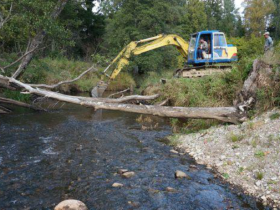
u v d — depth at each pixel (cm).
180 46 1325
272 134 520
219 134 624
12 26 1088
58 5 1204
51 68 1688
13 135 686
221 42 1223
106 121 920
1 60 1242
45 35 1203
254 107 670
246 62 831
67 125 832
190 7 4378
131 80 2153
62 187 411
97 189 407
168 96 1020
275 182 396
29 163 502
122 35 2342
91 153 574
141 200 376
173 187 417
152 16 2325
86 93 1689
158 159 544
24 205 355
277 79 631
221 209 354
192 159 545
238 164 476
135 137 720
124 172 468
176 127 830
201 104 846
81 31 3061
